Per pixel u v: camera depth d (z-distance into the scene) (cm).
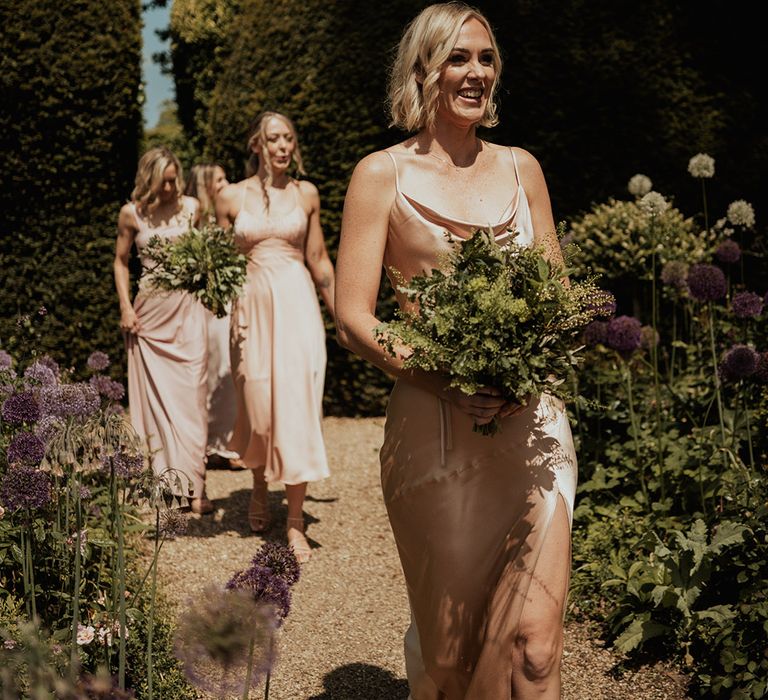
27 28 805
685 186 788
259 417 501
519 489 251
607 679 350
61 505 360
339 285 262
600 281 715
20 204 823
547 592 241
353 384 807
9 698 207
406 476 259
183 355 570
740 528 351
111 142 831
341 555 496
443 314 227
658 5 784
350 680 355
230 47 858
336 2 788
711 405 485
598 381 501
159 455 562
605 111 779
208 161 852
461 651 256
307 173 794
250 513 532
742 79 795
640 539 409
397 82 267
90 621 312
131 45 834
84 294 836
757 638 328
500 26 776
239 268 502
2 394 392
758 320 548
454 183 263
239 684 206
